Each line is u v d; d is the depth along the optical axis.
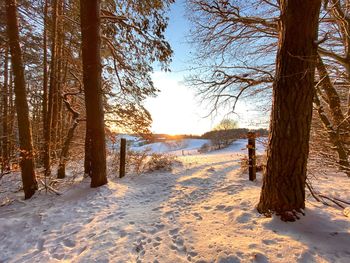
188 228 3.42
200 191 5.53
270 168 3.53
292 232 2.99
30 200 5.50
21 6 6.06
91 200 5.07
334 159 6.58
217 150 21.58
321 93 7.25
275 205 3.40
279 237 2.89
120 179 7.10
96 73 6.08
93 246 3.05
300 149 3.33
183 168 8.90
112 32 7.70
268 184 3.54
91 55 6.03
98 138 6.02
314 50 3.34
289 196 3.32
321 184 5.29
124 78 8.62
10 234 3.73
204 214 3.96
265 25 6.66
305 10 3.19
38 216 4.32
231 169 8.26
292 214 3.23
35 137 9.55
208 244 2.89
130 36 7.66
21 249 3.25
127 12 7.55
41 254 3.02
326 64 6.78
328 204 3.82
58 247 3.16
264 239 2.89
